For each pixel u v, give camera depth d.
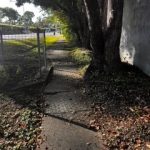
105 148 2.21
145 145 2.20
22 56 5.62
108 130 2.52
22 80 4.36
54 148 2.23
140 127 2.51
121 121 2.70
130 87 3.80
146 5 4.35
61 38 18.91
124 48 5.67
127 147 2.19
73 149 2.21
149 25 4.23
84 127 2.62
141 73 4.54
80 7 9.50
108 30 4.48
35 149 2.22
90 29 4.62
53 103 3.37
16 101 3.46
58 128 2.61
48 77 4.68
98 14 4.53
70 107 3.20
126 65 4.79
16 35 5.54
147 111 2.90
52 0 9.87
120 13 4.34
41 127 2.64
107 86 3.93
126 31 5.53
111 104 3.21
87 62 5.95
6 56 5.32
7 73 4.51
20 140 2.39
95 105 3.22
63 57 7.77
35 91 3.92
